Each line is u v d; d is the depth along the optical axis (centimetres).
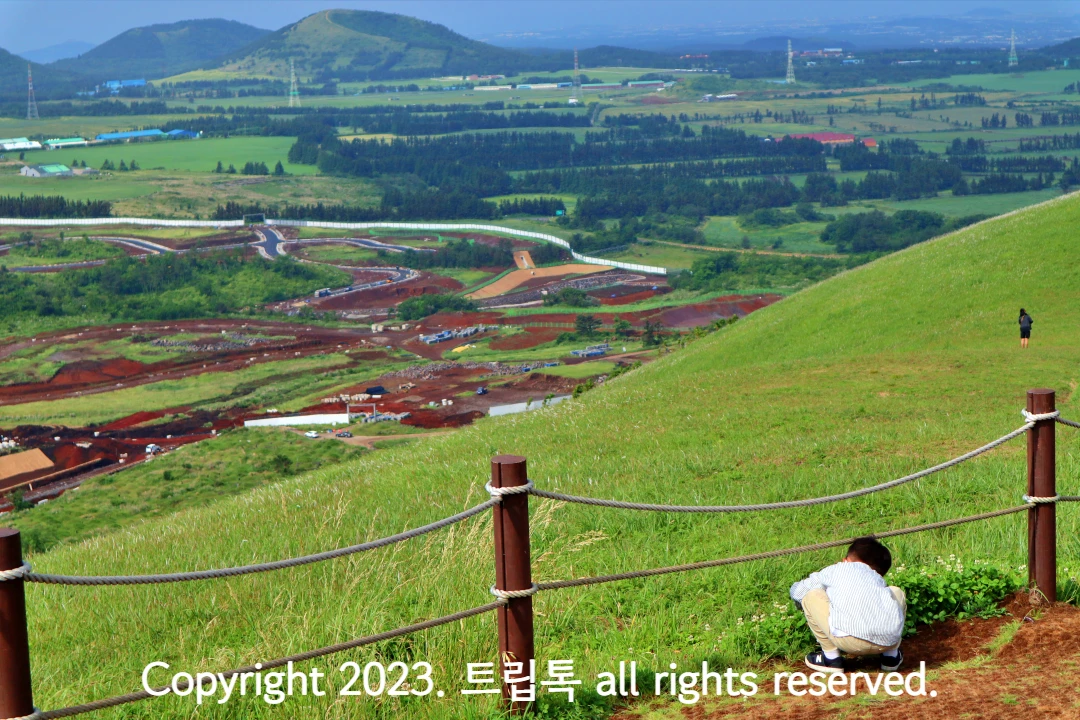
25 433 16312
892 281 4147
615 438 2225
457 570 1005
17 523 6538
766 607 902
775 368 3080
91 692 838
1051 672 670
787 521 1215
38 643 1030
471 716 692
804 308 4234
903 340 3512
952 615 816
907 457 1561
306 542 1323
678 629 870
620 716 701
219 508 2148
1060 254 3881
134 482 7531
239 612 1031
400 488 1864
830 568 762
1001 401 2273
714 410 2473
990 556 985
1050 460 807
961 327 3456
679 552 1100
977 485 1295
